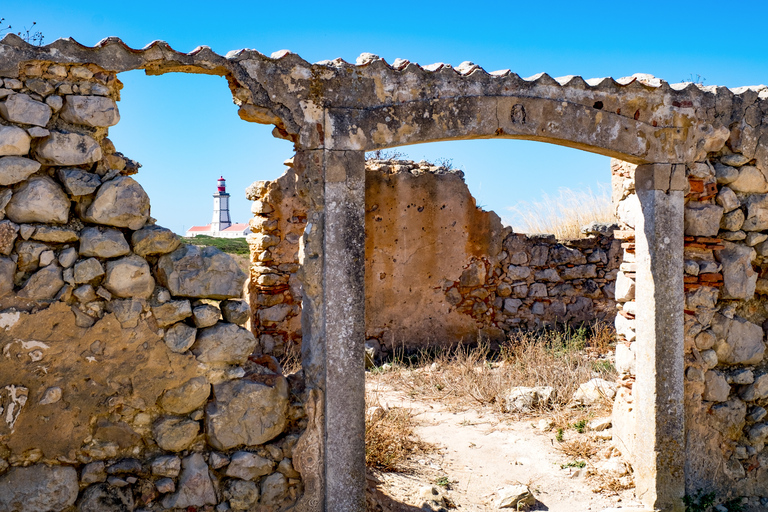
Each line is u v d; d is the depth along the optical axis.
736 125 4.79
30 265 3.38
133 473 3.59
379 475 4.90
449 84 4.10
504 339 9.55
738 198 4.85
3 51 3.27
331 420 3.88
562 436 5.86
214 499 3.73
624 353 5.15
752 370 4.90
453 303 9.34
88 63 3.43
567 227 11.99
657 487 4.60
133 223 3.58
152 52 3.53
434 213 9.19
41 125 3.35
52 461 3.44
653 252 4.61
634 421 4.91
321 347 3.87
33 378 3.38
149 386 3.61
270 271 8.41
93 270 3.47
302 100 3.80
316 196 3.84
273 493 3.82
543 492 4.89
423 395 7.26
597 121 4.42
